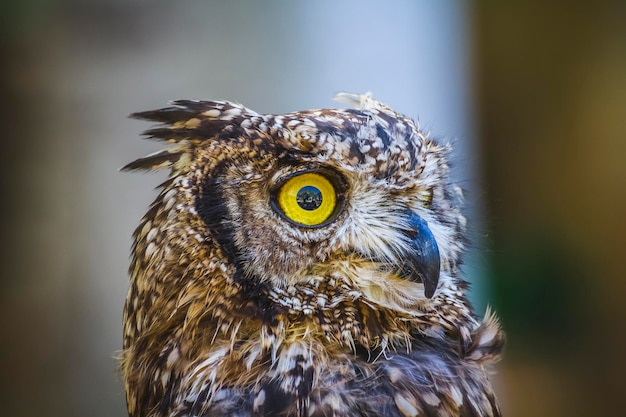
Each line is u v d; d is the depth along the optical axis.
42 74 1.79
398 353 1.61
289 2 1.85
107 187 1.82
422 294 1.62
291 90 1.85
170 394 1.60
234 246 1.60
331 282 1.61
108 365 1.83
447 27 2.05
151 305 1.61
